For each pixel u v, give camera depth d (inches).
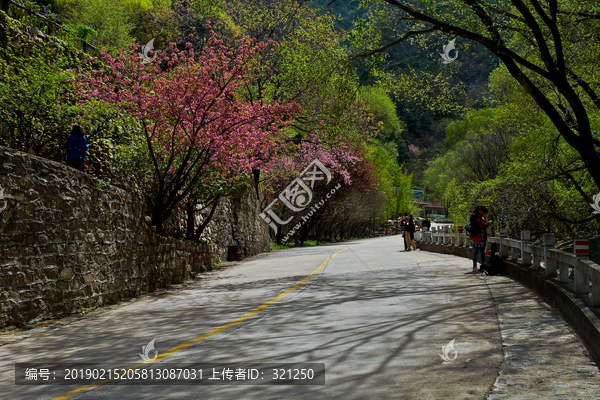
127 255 518.6
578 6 509.4
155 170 686.5
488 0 499.8
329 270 684.7
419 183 4552.2
